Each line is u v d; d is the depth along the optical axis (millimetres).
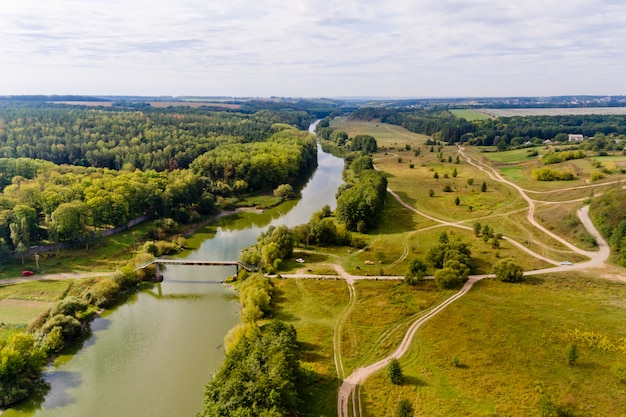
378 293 97000
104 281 99500
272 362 61500
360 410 61000
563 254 118188
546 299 91688
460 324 82250
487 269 109062
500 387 64250
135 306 96438
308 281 103688
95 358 76938
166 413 63562
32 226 123125
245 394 55688
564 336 76438
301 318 86938
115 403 65562
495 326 80875
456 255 107062
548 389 63250
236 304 97500
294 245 125812
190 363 75625
